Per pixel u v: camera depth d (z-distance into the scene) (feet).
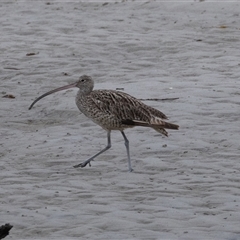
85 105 49.52
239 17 104.73
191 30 99.04
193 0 115.14
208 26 100.68
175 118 58.49
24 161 50.93
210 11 109.19
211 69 76.48
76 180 46.16
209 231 36.99
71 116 62.39
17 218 39.52
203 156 50.06
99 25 104.27
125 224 38.11
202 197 42.42
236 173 46.37
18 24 106.73
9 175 47.62
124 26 103.55
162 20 107.04
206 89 66.33
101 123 49.16
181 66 79.41
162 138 53.93
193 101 62.59
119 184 45.16
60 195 43.24
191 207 40.68
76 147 53.16
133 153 51.31
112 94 49.14
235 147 51.49
